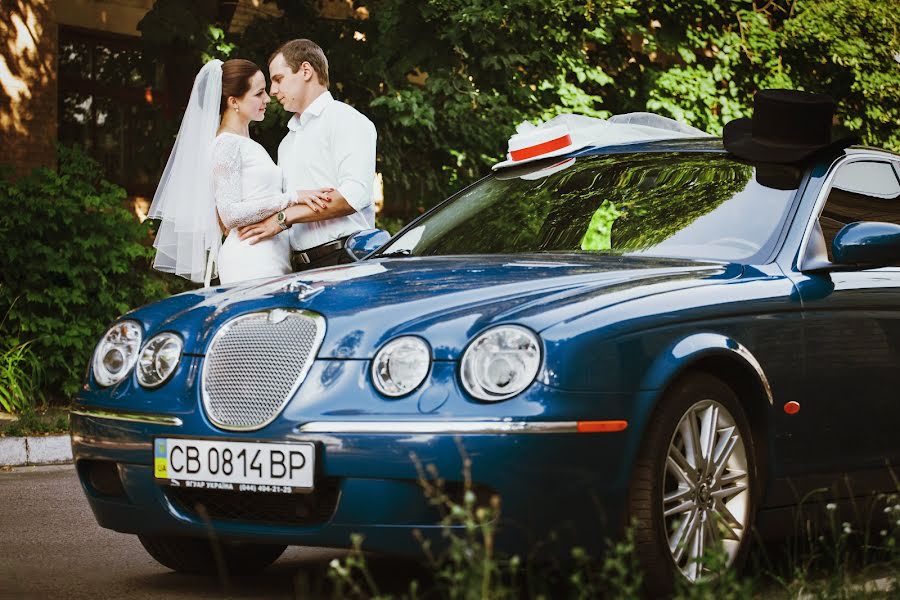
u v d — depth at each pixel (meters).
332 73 16.81
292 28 16.95
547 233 6.59
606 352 4.96
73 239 13.52
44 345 13.33
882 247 5.99
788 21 20.16
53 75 17.38
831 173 6.51
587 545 4.94
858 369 6.06
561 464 4.82
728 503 5.55
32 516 7.94
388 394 4.94
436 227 7.07
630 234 6.34
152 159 17.00
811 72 21.05
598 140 7.45
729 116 20.06
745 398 5.65
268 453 5.09
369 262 6.27
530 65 17.56
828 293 5.99
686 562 5.34
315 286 5.57
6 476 9.88
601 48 19.78
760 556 6.12
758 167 6.56
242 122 8.42
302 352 5.20
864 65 20.59
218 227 8.77
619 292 5.26
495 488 4.77
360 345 5.09
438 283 5.49
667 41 19.75
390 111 16.42
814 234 6.18
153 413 5.44
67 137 18.47
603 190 6.72
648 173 6.76
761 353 5.60
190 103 8.88
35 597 5.66
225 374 5.32
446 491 4.88
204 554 6.15
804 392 5.80
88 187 13.95
